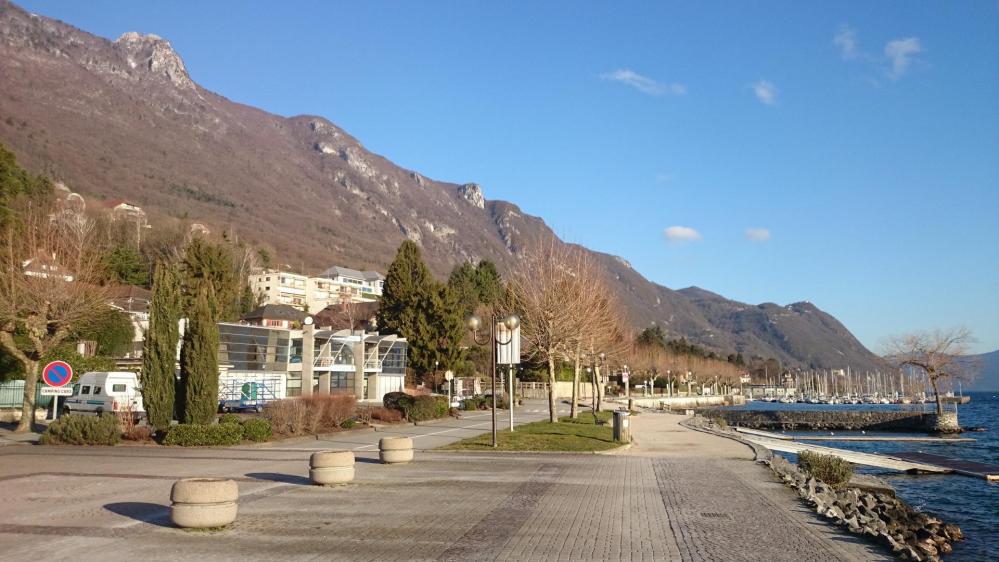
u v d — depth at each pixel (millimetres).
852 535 11328
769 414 86875
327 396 33781
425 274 77750
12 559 9125
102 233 89500
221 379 41750
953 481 31562
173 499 11180
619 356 68438
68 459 21234
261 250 149750
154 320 27906
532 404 70500
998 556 17969
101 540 10258
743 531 11469
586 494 15211
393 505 13477
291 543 10148
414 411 39750
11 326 30359
